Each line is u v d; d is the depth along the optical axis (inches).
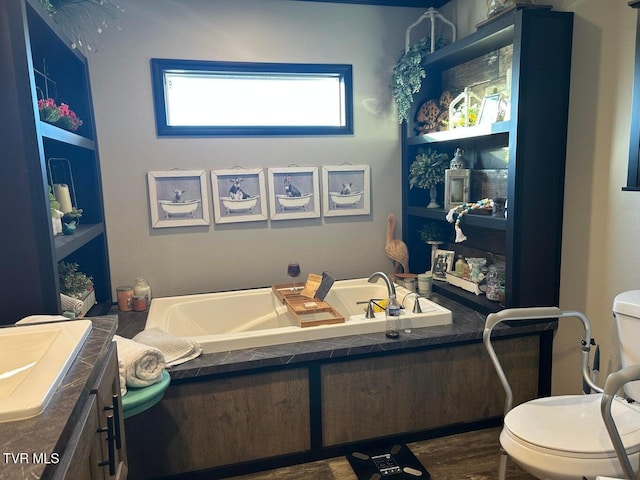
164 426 81.4
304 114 128.1
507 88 101.5
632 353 69.6
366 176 131.3
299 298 110.8
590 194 87.0
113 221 116.4
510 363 97.7
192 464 83.6
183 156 118.4
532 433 60.7
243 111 123.8
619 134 80.9
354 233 133.3
